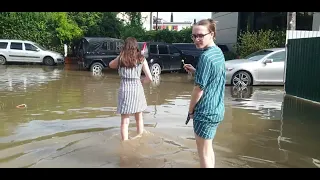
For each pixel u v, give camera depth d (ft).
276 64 39.86
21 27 77.82
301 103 29.14
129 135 18.63
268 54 40.50
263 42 54.24
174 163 14.62
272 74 39.88
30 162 14.60
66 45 79.51
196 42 11.73
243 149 16.69
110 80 44.80
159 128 20.18
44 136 18.29
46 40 79.36
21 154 15.51
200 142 12.09
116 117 22.95
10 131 19.19
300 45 31.45
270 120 22.70
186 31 91.97
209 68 11.23
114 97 31.12
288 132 19.83
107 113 24.16
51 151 15.94
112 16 93.15
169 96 32.22
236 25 74.33
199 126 11.85
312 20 55.42
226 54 64.39
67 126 20.43
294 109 26.48
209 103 11.64
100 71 56.24
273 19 63.93
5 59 66.80
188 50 63.10
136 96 17.16
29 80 43.14
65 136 18.31
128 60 16.60
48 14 79.20
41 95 31.68
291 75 33.17
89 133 18.97
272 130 20.21
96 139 17.84
